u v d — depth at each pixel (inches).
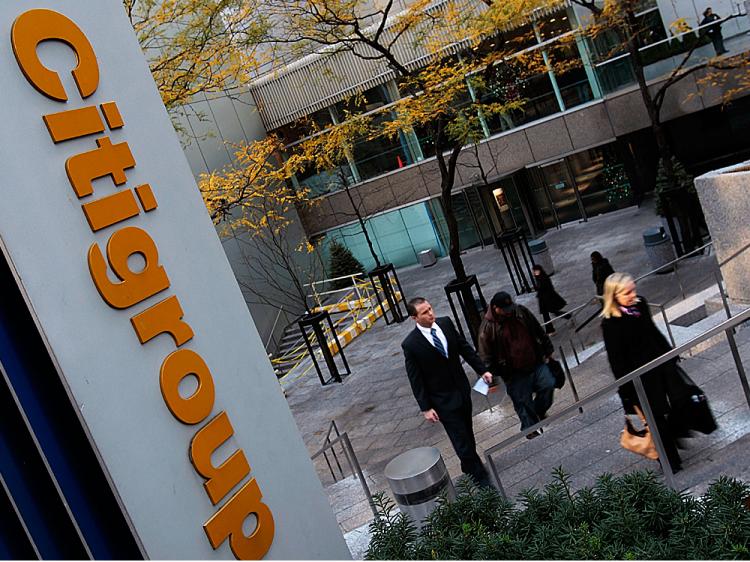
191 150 1005.8
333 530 194.9
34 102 152.1
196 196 179.6
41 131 152.0
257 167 715.4
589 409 289.6
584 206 1123.3
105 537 147.5
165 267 168.9
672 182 752.3
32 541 131.0
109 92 166.7
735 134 1027.3
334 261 1163.3
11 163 145.9
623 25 786.2
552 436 285.4
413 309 334.3
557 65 876.0
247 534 172.2
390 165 1188.5
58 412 147.1
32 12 154.0
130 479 150.9
